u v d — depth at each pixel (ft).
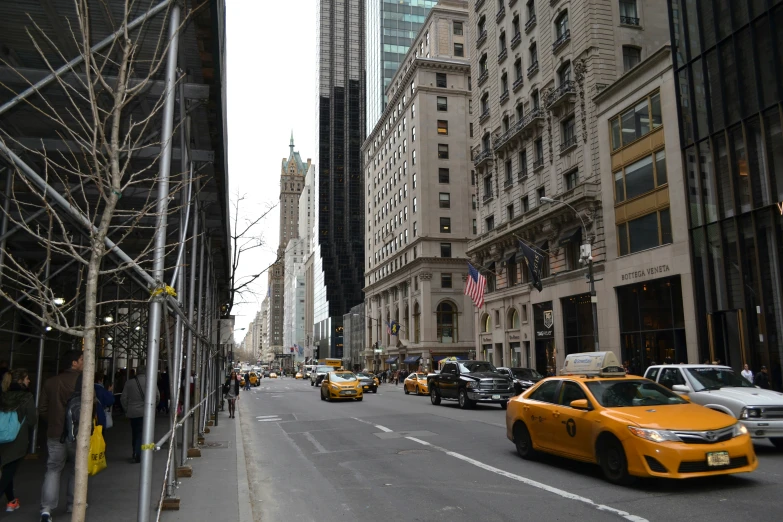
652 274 92.94
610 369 57.62
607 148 105.70
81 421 12.89
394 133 264.72
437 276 224.33
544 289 127.24
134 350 82.74
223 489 27.63
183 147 23.36
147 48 24.23
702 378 41.37
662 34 116.67
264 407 88.84
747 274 75.46
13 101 17.03
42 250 47.73
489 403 86.53
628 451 26.35
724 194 79.77
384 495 27.73
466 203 231.09
